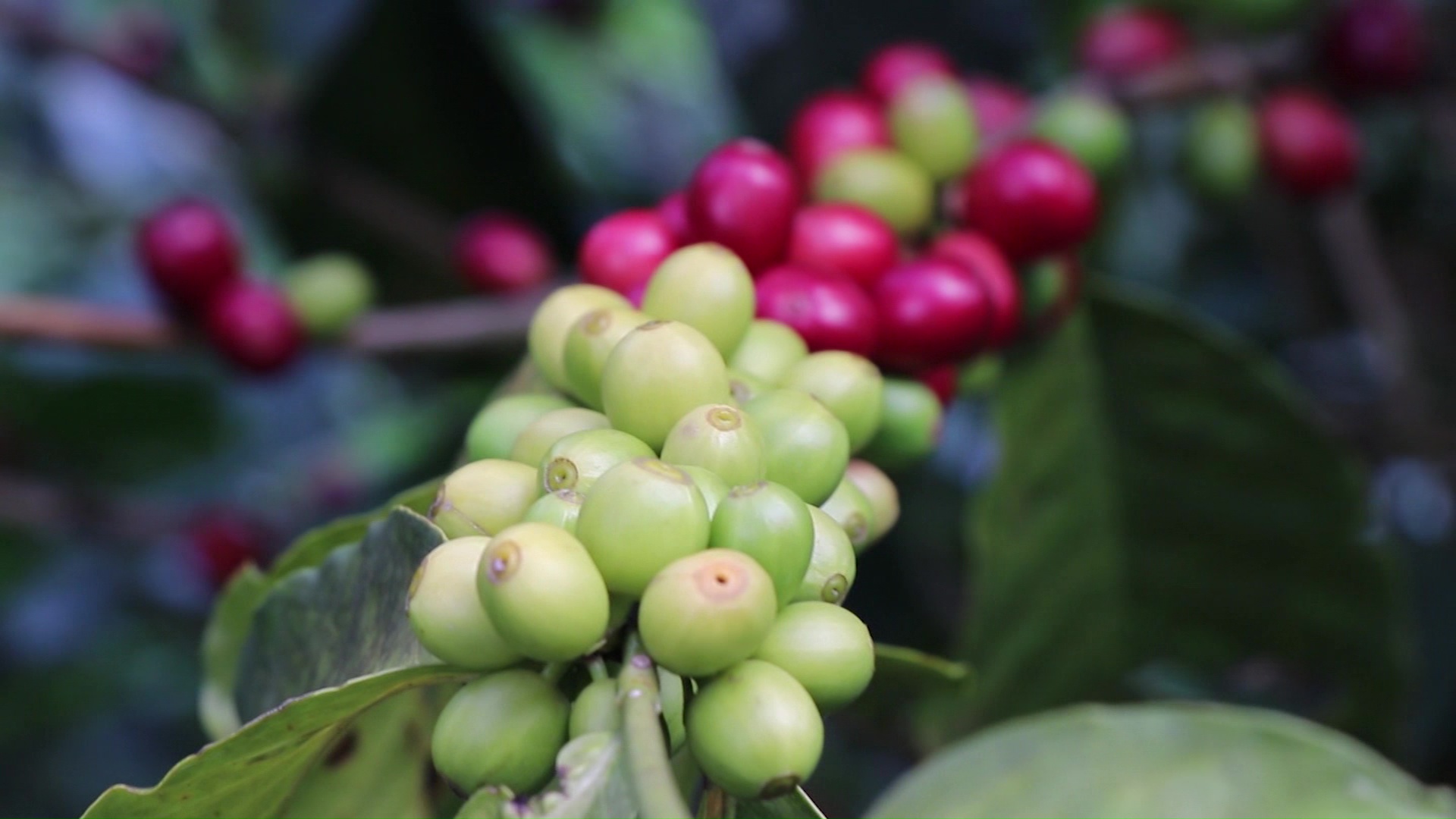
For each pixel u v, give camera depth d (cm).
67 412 84
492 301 68
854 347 42
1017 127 54
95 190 91
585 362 38
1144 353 50
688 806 37
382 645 36
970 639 51
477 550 35
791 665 35
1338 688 52
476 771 35
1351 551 50
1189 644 53
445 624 35
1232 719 42
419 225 76
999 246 47
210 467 89
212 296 59
